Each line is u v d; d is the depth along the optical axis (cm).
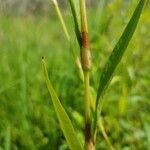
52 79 24
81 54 7
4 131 19
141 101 21
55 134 19
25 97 21
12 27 35
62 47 37
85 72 7
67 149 18
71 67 23
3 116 20
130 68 18
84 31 7
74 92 21
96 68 18
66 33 10
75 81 22
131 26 7
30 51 33
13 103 21
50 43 39
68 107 21
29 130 19
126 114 20
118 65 7
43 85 25
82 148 7
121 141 19
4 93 22
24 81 23
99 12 19
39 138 19
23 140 18
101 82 7
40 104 21
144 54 23
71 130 7
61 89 22
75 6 7
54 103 7
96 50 19
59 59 29
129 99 19
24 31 36
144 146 18
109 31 19
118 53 7
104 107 19
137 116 20
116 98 19
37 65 30
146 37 24
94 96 12
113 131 18
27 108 21
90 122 8
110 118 18
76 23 7
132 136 19
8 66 27
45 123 20
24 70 25
